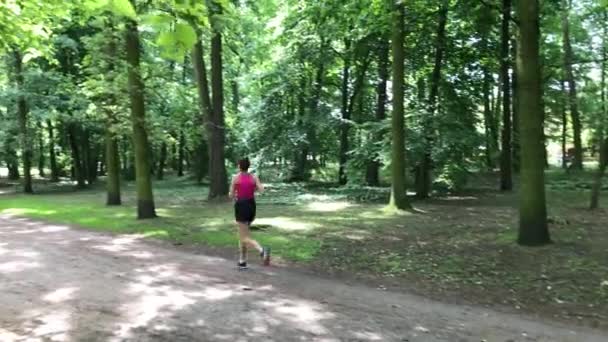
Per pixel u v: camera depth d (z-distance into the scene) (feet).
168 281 28.45
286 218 53.26
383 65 82.38
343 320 21.89
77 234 45.93
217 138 73.67
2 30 27.17
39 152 120.47
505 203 64.59
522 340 19.95
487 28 69.87
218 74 73.36
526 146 35.27
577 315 22.98
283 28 92.99
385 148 66.23
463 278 29.14
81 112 85.20
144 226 48.98
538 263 30.96
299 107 98.78
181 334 19.99
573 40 91.76
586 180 84.02
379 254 35.40
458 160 68.80
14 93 89.71
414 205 63.46
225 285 27.71
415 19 67.97
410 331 20.68
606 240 36.65
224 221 51.21
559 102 93.56
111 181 69.41
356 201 70.23
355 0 55.67
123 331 20.33
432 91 70.59
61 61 93.97
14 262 33.45
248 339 19.47
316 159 105.60
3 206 69.82
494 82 89.15
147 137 55.21
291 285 27.96
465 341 19.70
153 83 57.47
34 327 20.85
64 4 25.90
